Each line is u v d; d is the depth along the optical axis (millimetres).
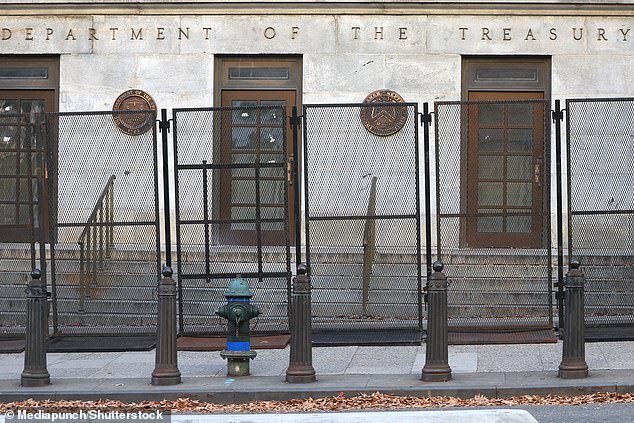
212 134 17469
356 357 15469
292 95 22000
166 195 16656
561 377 13484
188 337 17000
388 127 20938
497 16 21578
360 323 17094
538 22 21547
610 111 16172
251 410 12711
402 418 9727
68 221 17266
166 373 13828
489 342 15945
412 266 17844
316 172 17203
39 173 16812
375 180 16906
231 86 22062
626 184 16203
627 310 16969
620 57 21438
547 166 16297
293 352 13781
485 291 17609
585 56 21453
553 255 18094
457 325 16562
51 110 22203
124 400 13289
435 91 21625
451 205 17234
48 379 14062
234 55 21969
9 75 22234
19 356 16359
